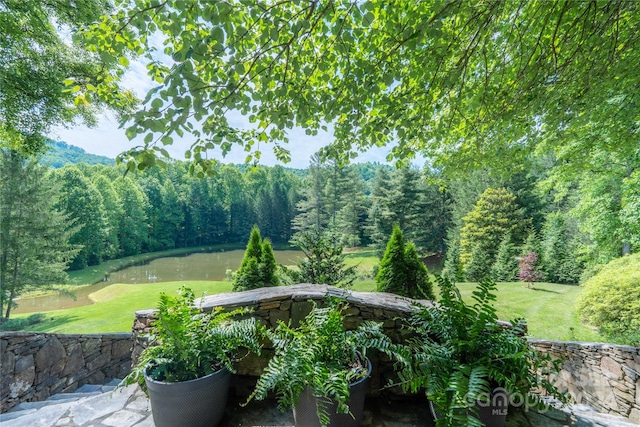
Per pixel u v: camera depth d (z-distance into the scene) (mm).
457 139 3756
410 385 1537
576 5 1900
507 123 2846
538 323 6281
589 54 2154
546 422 1887
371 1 1534
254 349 1824
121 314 7395
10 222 9062
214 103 1432
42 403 3053
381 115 2199
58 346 3488
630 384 3270
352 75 1809
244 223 30109
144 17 1437
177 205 27766
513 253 12984
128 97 2283
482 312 1658
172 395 1607
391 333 2129
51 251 9883
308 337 1713
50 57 4930
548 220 13359
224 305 2217
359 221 23469
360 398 1634
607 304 5230
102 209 19750
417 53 1908
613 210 7449
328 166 22969
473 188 17297
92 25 1674
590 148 3838
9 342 3010
